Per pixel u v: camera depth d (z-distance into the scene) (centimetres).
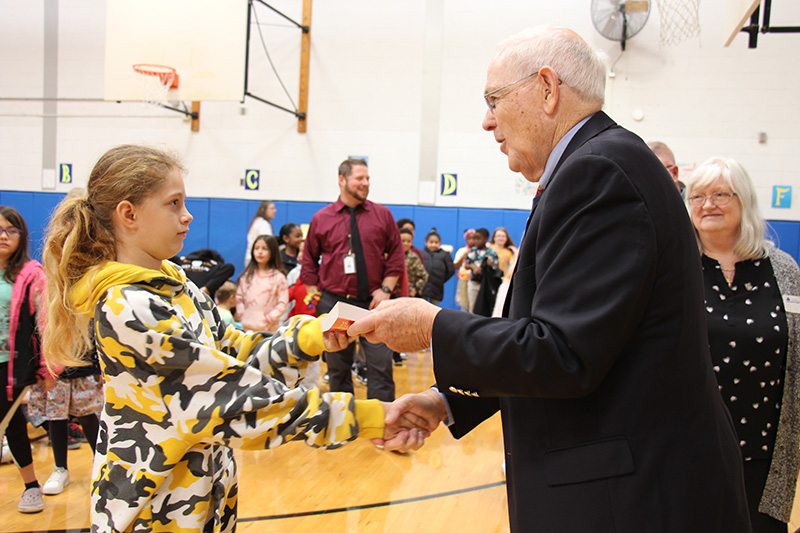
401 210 780
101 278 110
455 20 766
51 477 287
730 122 697
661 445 96
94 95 855
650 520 94
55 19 859
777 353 162
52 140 869
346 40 792
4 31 872
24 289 262
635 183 98
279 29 804
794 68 682
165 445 107
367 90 789
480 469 322
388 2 782
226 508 129
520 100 116
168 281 117
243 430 105
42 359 265
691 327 101
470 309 644
